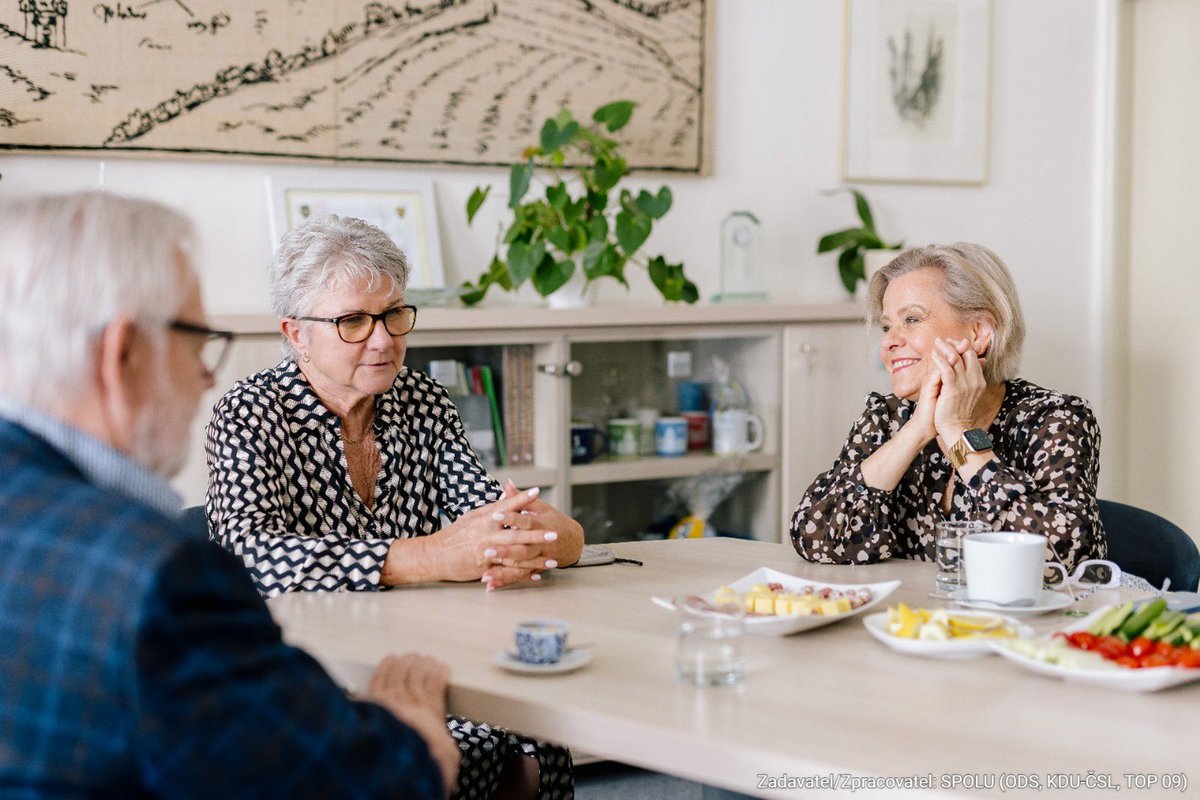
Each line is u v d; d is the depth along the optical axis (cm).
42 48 283
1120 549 233
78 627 93
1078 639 138
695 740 116
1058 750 113
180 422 109
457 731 196
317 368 203
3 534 96
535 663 139
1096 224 444
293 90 310
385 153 323
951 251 216
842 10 386
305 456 205
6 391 103
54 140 286
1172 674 125
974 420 215
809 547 202
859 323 351
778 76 378
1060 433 205
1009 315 212
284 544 182
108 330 102
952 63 407
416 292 300
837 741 115
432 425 222
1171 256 439
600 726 123
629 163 354
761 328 337
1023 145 427
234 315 266
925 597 174
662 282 335
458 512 219
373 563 180
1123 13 437
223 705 97
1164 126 437
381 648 149
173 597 95
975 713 124
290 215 312
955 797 103
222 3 300
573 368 308
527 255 307
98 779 94
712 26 364
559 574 191
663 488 327
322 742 103
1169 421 445
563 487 311
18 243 102
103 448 104
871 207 399
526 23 338
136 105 293
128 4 291
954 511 213
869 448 218
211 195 306
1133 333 452
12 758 93
